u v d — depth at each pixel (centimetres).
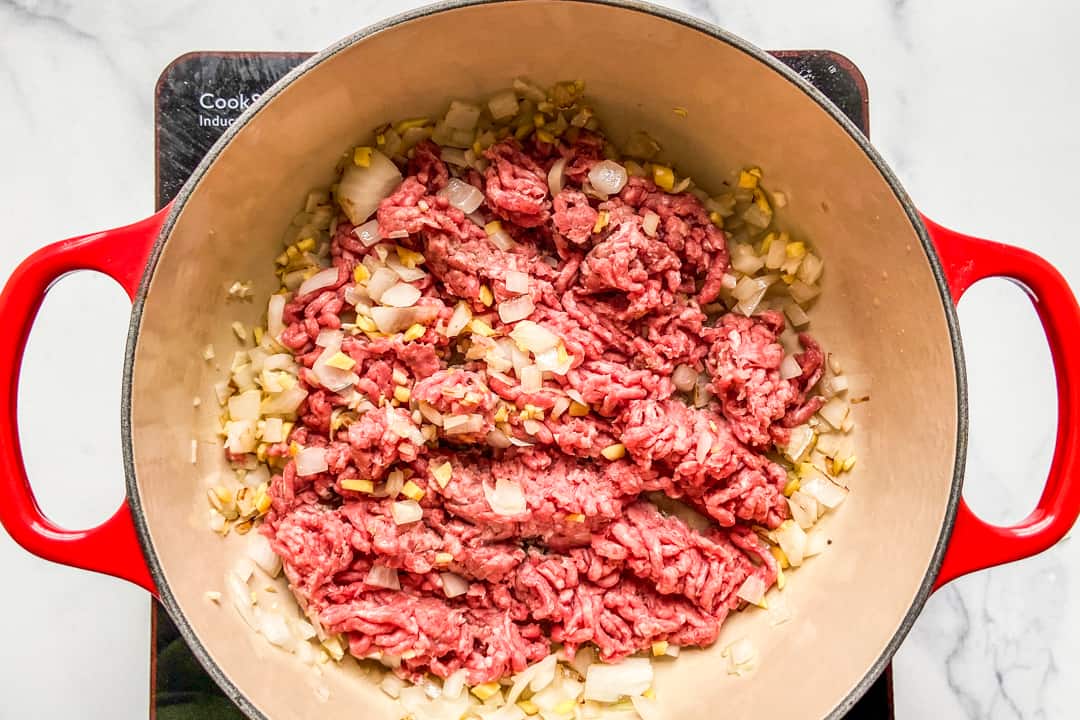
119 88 52
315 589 46
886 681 49
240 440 47
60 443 51
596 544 47
